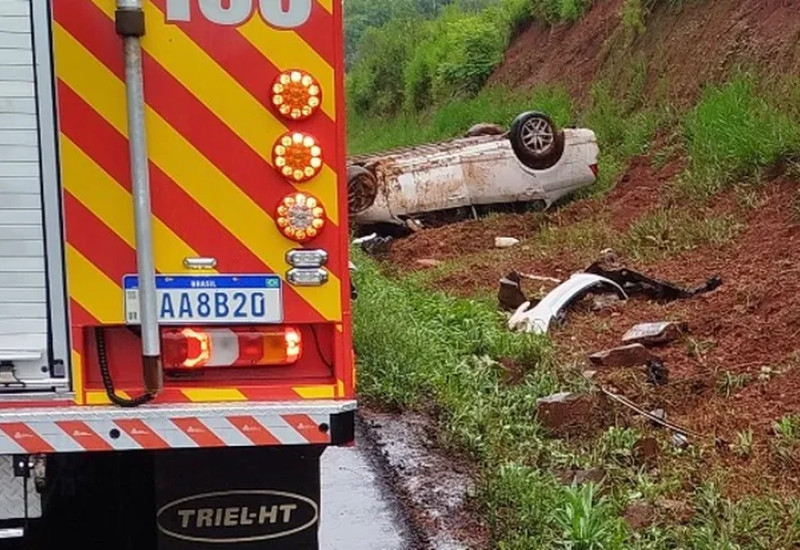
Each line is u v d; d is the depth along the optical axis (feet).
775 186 33.19
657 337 24.07
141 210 10.90
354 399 11.61
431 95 85.40
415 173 42.88
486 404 20.88
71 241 11.06
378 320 25.81
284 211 11.28
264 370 11.57
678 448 18.52
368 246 41.55
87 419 11.16
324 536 16.34
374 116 103.50
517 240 40.86
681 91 46.70
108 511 15.12
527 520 15.60
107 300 11.16
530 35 72.18
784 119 34.91
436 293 32.17
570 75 60.85
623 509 16.16
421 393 22.66
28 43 10.77
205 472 12.07
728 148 36.42
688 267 30.55
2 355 11.08
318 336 11.61
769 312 24.35
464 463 19.04
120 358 11.39
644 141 45.78
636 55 53.11
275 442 11.42
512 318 27.58
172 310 11.27
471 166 43.47
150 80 11.01
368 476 18.70
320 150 11.28
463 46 78.13
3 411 11.11
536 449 18.74
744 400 20.17
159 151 11.09
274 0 11.06
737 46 43.88
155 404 11.35
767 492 16.39
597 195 44.37
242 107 11.15
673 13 51.31
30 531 15.11
